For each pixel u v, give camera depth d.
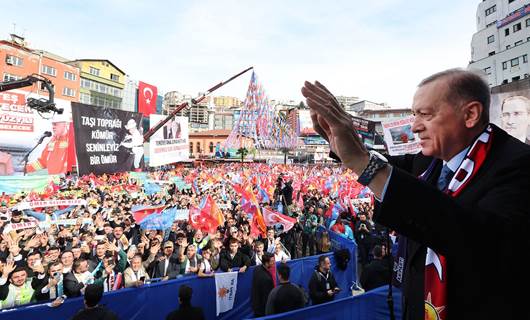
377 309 4.49
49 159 11.85
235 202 14.17
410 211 0.76
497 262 0.79
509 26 46.69
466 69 1.00
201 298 6.20
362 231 9.92
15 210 8.57
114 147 12.39
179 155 18.97
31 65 46.78
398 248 1.28
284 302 4.58
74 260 6.05
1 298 4.96
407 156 1.64
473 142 0.98
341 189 16.55
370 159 0.83
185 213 10.14
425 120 1.02
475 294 0.85
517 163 0.86
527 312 0.82
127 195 14.02
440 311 0.92
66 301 5.02
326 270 5.99
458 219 0.73
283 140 22.95
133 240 8.58
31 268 5.38
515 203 0.80
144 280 5.95
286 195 15.46
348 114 0.89
